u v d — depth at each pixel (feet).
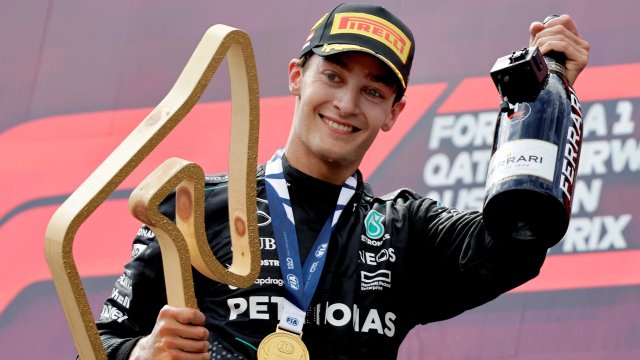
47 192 58.90
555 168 30.42
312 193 33.35
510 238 31.14
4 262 57.88
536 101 31.19
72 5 61.57
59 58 60.75
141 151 26.45
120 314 32.04
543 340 53.62
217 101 58.90
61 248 25.63
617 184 54.54
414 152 56.54
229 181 28.84
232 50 28.17
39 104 60.13
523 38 57.47
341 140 32.07
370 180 56.44
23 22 61.41
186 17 60.59
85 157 59.36
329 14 32.96
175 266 26.91
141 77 60.18
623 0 57.00
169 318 26.58
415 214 34.01
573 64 32.96
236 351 30.86
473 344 54.08
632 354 53.01
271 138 58.08
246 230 28.37
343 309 31.83
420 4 58.49
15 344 56.85
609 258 53.88
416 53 57.77
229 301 31.35
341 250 32.63
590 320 53.52
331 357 31.48
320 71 32.09
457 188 56.03
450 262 33.24
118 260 57.26
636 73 56.03
